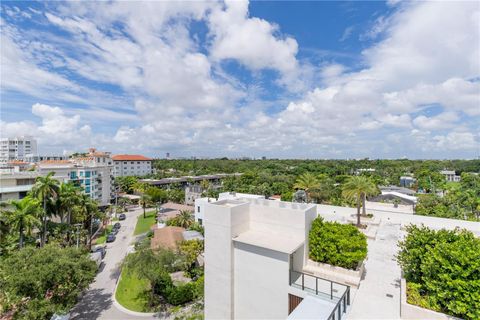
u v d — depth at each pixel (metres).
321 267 14.66
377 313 11.09
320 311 10.25
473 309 9.17
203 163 183.25
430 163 142.88
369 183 25.59
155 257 24.70
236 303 14.64
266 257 13.55
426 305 10.46
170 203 73.19
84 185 60.97
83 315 22.14
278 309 13.17
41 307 17.20
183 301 23.83
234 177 110.00
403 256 12.20
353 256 14.05
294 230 14.84
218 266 14.99
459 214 35.59
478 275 9.51
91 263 21.50
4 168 59.19
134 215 67.81
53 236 36.22
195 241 31.30
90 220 45.22
